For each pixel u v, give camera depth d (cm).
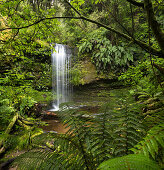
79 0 219
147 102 203
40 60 745
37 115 476
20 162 100
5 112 316
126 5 429
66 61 988
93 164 95
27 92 370
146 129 96
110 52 889
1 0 231
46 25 281
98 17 888
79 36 1019
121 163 45
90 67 1013
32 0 903
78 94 950
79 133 110
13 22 263
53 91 870
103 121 112
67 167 92
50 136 110
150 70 286
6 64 519
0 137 192
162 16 372
